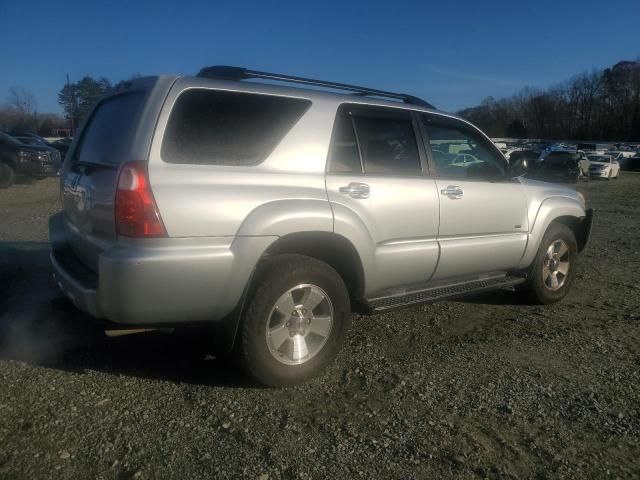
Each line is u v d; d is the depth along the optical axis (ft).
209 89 11.02
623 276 22.52
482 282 15.72
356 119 12.95
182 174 10.30
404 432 10.07
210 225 10.38
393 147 13.61
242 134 11.20
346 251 12.29
